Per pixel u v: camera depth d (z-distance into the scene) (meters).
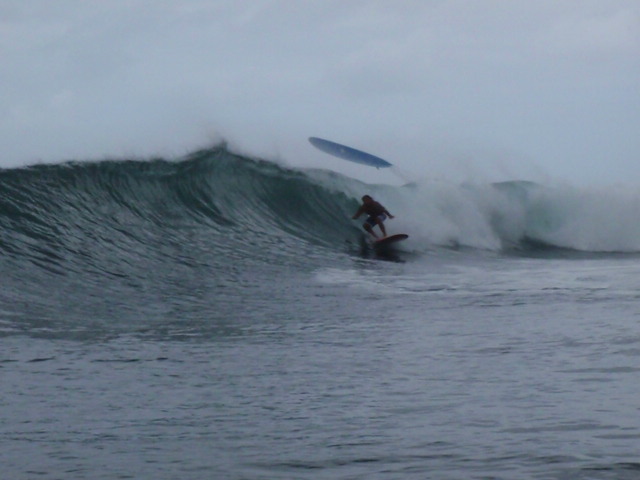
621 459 9.94
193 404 13.31
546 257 46.16
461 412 12.30
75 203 37.06
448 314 22.62
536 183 53.03
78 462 10.30
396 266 36.97
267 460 10.30
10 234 32.41
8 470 9.98
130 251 33.69
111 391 14.23
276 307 24.55
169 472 9.91
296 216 45.22
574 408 12.29
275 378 15.16
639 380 14.00
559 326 19.73
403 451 10.51
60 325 21.22
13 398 13.68
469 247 48.59
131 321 22.06
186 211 41.28
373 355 17.16
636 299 24.20
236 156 45.59
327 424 11.95
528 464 9.83
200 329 20.94
